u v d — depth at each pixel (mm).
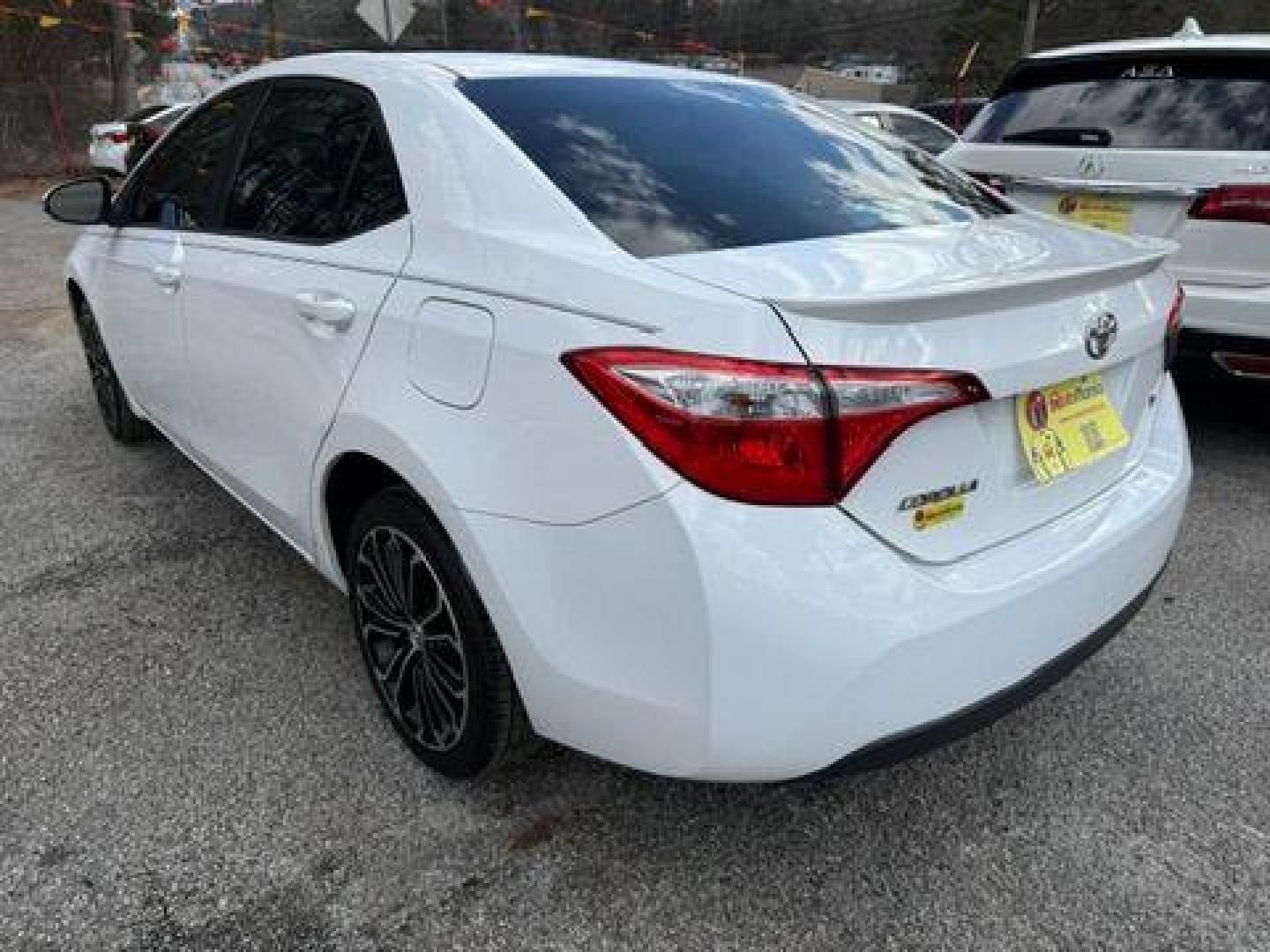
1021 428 1950
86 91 20750
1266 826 2268
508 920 2004
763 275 1813
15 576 3318
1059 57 4590
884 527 1753
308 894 2055
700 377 1664
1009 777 2424
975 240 2191
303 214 2635
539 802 2316
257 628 3021
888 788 2387
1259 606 3189
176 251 3182
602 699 1850
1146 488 2293
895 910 2041
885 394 1681
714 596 1665
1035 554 1962
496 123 2252
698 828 2250
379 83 2520
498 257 2014
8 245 10492
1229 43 4156
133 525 3705
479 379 1954
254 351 2699
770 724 1722
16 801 2297
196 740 2510
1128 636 3021
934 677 1785
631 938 1968
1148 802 2340
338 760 2443
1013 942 1968
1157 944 1964
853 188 2420
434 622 2240
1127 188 4121
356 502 2584
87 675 2777
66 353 6195
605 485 1748
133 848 2162
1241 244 3922
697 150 2354
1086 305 2016
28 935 1946
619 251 1923
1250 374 4012
